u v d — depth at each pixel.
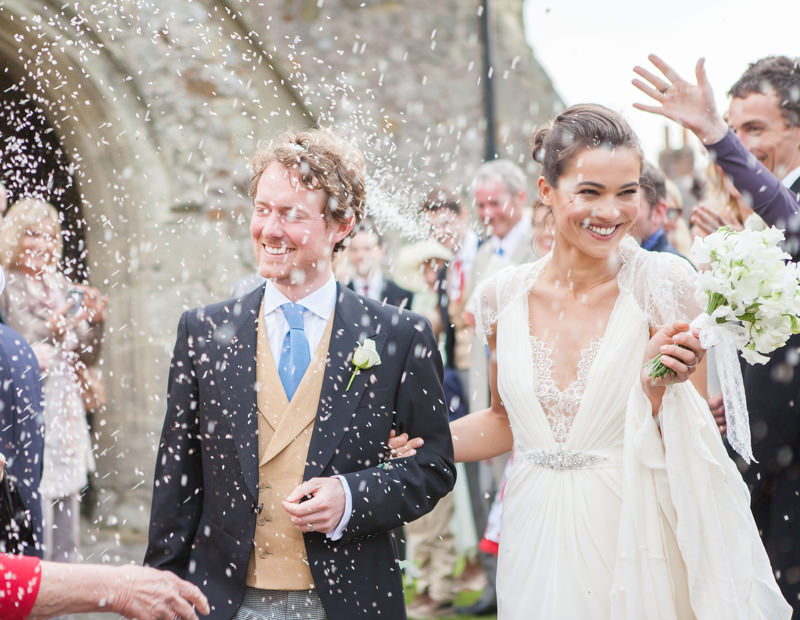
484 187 5.21
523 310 2.85
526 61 9.74
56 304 4.41
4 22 5.92
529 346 2.79
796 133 3.36
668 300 2.66
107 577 2.23
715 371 3.53
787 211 3.00
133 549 6.30
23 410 2.95
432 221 5.49
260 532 2.44
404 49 8.51
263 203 2.47
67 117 6.23
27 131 3.87
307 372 2.49
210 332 2.55
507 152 9.52
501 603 2.77
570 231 2.64
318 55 8.16
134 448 6.71
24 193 4.26
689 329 2.50
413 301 5.75
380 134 7.35
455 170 8.48
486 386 5.25
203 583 2.45
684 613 2.52
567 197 2.62
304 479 2.43
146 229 6.63
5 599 2.16
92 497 6.74
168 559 2.50
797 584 2.97
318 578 2.39
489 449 3.07
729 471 2.54
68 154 6.27
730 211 3.99
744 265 2.42
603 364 2.66
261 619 2.40
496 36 9.68
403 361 2.57
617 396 2.65
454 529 5.54
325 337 2.54
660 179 3.86
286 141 2.54
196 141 6.69
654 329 2.69
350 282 5.72
